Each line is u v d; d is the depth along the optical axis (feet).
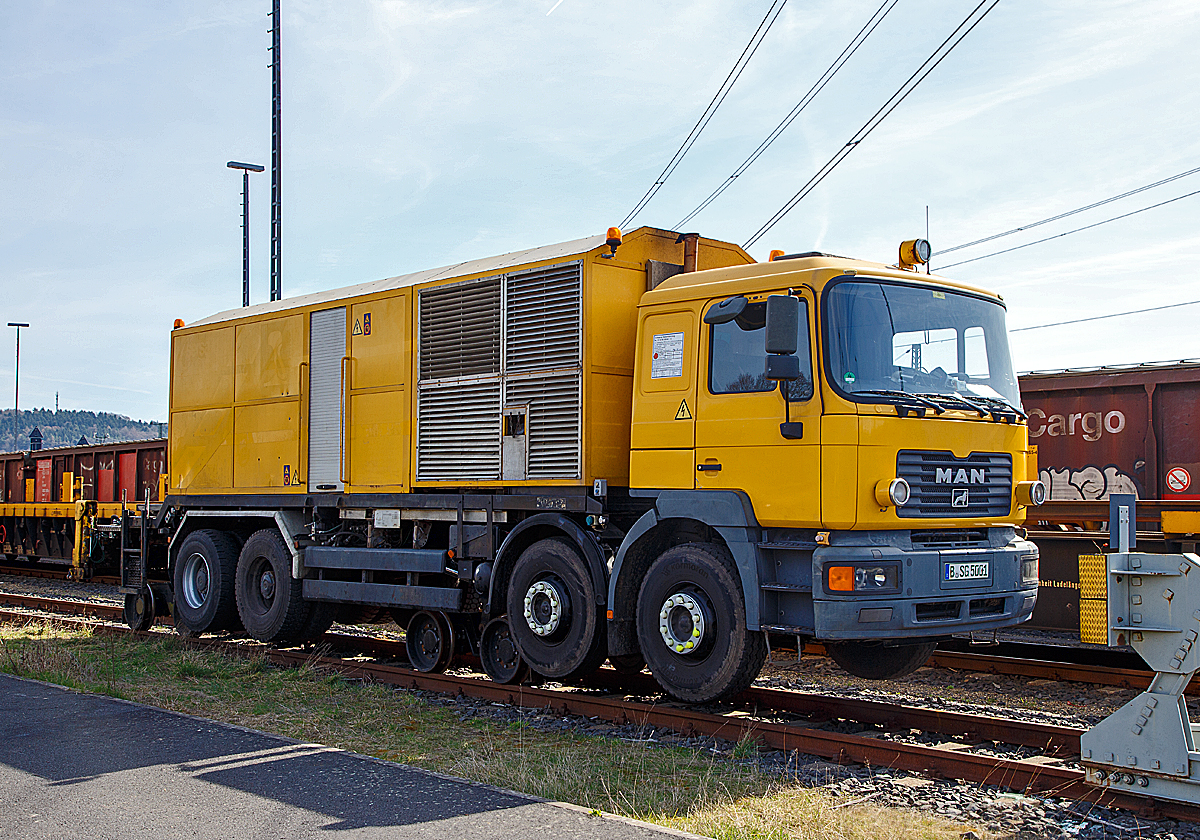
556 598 27.96
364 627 44.29
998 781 19.29
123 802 17.78
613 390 28.53
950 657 33.01
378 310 34.65
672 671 25.36
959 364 25.71
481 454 30.81
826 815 17.42
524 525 29.43
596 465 27.94
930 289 25.54
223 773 19.58
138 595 42.73
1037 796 18.62
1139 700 17.69
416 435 32.83
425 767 21.13
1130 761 17.70
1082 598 18.40
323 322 36.68
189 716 24.88
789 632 23.24
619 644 26.63
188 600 40.78
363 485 34.55
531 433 29.35
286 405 37.65
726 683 24.22
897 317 24.52
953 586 23.67
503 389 30.30
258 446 38.70
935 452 23.89
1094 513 39.45
